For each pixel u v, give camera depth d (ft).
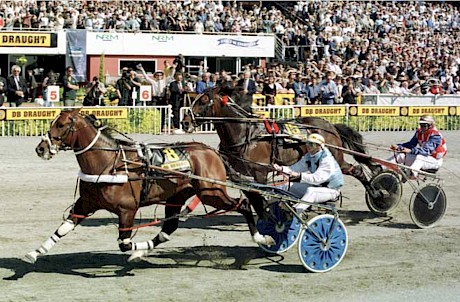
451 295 27.99
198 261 31.53
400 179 41.50
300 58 108.37
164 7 107.04
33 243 33.73
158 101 75.05
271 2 125.18
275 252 32.83
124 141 29.43
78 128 28.17
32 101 84.84
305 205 31.19
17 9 96.99
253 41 106.42
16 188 46.42
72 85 73.31
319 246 30.09
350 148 41.09
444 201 39.14
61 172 52.06
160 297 26.66
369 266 31.48
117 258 31.63
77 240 34.55
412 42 118.52
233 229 37.55
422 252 33.99
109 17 100.94
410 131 83.15
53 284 27.81
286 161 37.32
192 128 37.58
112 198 28.32
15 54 96.68
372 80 91.25
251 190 30.09
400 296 27.71
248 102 37.81
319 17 117.19
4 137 67.00
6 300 25.80
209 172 30.22
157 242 30.53
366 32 117.91
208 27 105.60
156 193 29.27
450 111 86.79
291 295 27.37
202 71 90.68
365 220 40.52
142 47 101.24
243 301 26.50
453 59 113.29
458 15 133.59
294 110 76.02
